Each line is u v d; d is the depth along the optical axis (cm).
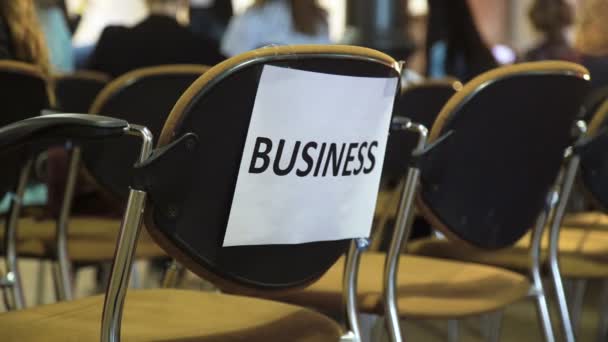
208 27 589
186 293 174
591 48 446
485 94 184
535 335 379
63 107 322
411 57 593
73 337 142
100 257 254
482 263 262
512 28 962
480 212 199
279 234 141
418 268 229
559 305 243
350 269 167
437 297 203
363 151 150
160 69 232
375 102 147
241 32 467
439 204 191
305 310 165
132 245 126
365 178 153
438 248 270
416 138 324
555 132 207
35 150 222
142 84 230
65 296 247
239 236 136
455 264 235
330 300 197
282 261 145
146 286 434
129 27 414
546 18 476
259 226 138
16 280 235
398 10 584
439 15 484
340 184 147
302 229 144
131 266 127
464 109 184
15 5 268
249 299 171
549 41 477
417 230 407
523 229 213
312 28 466
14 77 190
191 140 126
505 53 721
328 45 135
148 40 412
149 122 235
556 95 198
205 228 133
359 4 584
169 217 129
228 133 129
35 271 500
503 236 207
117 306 127
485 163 193
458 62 484
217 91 126
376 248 271
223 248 136
